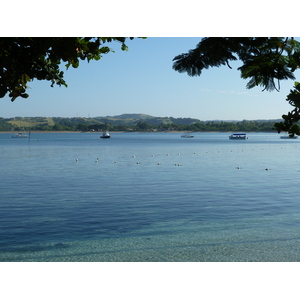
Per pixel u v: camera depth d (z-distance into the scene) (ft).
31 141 571.28
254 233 58.18
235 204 80.48
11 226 60.75
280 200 85.51
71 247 50.65
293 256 47.83
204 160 215.10
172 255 47.96
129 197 88.89
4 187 106.22
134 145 422.41
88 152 290.35
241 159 223.92
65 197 88.79
